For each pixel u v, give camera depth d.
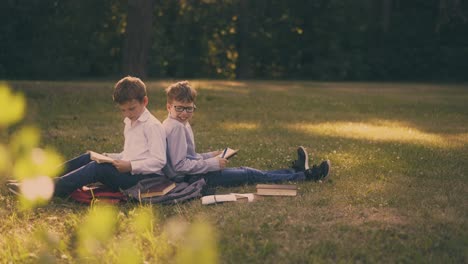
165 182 4.98
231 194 4.84
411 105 17.12
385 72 39.31
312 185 5.55
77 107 13.30
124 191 4.82
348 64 37.84
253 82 28.66
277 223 4.13
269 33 37.53
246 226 4.11
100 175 4.80
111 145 8.02
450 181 6.01
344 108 15.80
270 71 38.91
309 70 38.47
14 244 3.71
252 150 7.85
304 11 37.78
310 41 38.41
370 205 4.82
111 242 3.59
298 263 3.48
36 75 31.28
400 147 8.58
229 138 9.19
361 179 5.95
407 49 39.44
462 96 22.12
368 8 39.03
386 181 5.92
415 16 39.72
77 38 32.62
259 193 5.01
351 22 38.56
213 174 5.38
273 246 3.68
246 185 5.46
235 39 36.78
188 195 4.84
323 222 4.30
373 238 3.92
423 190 5.50
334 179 5.91
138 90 4.89
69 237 3.79
